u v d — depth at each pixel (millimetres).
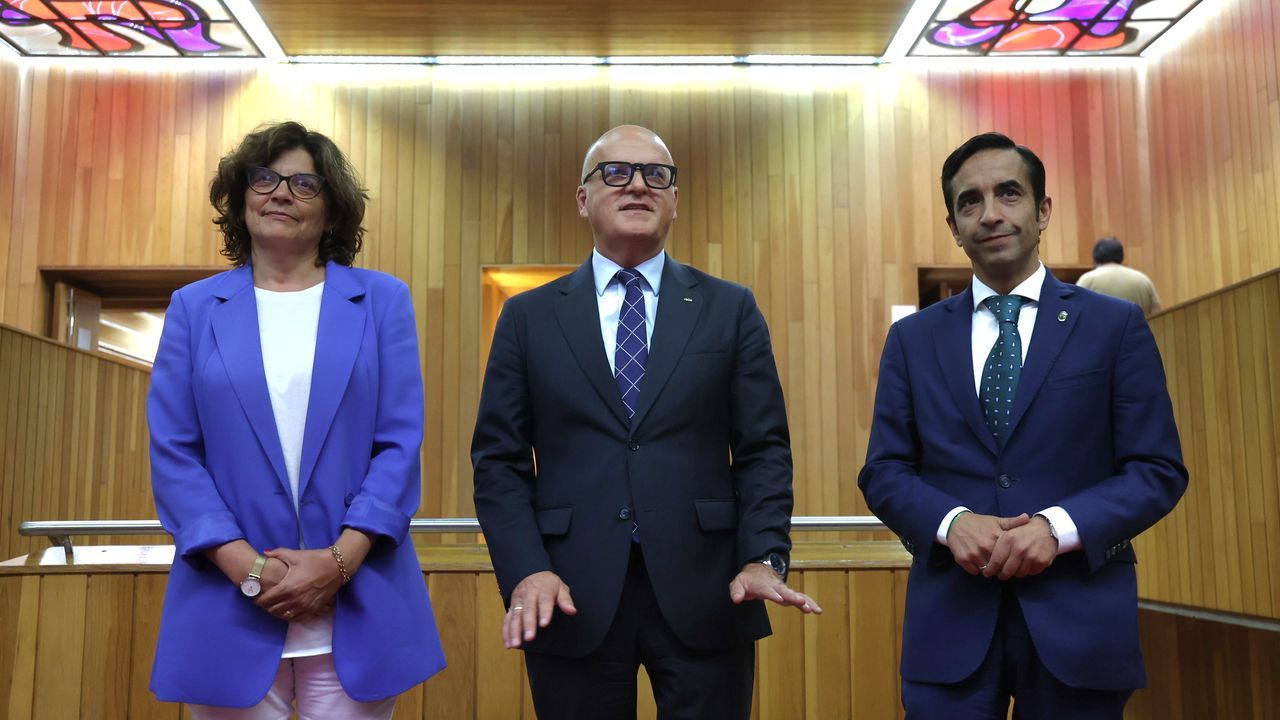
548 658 1858
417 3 6465
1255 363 3262
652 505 1835
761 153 7219
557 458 1921
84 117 7133
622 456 1872
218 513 1682
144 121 7137
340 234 1988
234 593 1669
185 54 7117
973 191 1884
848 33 6918
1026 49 7160
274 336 1826
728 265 7117
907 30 6852
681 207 7160
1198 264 6570
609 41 7016
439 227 7102
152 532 3047
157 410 1783
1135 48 7129
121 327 9672
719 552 1863
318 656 1722
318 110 7188
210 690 1627
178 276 7172
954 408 1854
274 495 1720
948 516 1742
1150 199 7176
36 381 4840
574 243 7086
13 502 4617
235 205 1933
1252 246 5957
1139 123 7246
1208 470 3555
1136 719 4113
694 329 1948
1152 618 4035
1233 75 6156
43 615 2947
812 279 7117
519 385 1988
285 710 1738
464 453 6883
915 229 7172
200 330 1831
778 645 2965
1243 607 3322
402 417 1830
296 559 1631
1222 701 3555
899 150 7238
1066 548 1661
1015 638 1746
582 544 1839
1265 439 3209
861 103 7277
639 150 1998
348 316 1847
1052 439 1771
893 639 2973
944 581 1792
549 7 6531
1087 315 1836
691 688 1812
